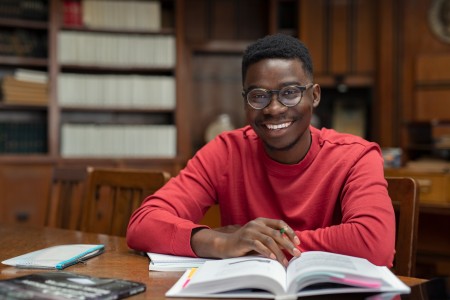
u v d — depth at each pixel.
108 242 1.60
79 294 0.93
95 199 2.10
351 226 1.21
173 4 5.24
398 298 0.94
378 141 5.30
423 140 5.35
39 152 4.74
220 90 5.46
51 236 1.74
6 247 1.54
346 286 0.99
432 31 5.17
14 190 4.54
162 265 1.21
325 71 5.38
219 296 0.98
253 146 1.54
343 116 5.47
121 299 0.96
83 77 4.78
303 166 1.44
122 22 4.88
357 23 5.35
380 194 1.29
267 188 1.50
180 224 1.32
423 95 5.18
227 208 1.58
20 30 4.75
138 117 5.21
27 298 0.91
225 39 5.50
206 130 5.42
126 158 4.76
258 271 0.99
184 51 5.11
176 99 4.93
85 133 4.77
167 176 1.86
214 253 1.23
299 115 1.34
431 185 2.89
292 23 5.49
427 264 3.02
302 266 1.01
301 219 1.44
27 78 4.62
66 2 4.79
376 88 5.33
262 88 1.32
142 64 4.89
